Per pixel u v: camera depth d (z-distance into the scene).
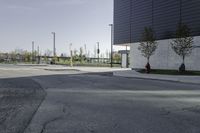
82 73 36.03
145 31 37.53
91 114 9.16
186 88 18.25
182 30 31.66
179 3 35.97
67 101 12.05
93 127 7.35
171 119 8.45
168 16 38.00
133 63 47.03
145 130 7.06
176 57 37.06
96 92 15.55
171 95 14.42
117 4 50.84
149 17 42.00
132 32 46.44
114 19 51.91
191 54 34.50
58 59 92.94
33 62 96.94
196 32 33.34
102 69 47.75
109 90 16.61
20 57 110.94
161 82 23.20
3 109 9.95
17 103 11.34
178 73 31.75
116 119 8.38
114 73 35.22
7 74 32.22
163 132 6.89
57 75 31.27
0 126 7.37
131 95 14.28
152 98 13.20
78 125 7.57
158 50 40.28
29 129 7.09
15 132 6.77
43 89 16.86
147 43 36.78
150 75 31.17
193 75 29.75
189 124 7.79
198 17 33.03
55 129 7.11
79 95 14.18
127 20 47.78
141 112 9.57
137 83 21.86
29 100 12.22
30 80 23.83
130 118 8.55
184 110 10.03
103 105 11.03
